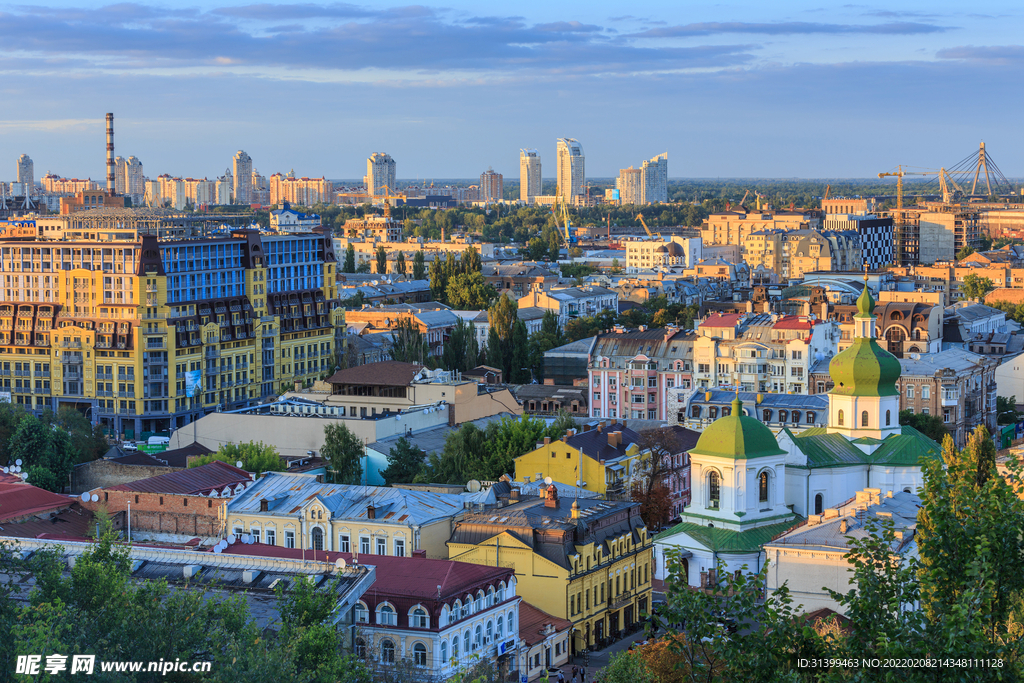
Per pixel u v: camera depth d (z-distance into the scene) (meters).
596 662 188.00
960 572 92.94
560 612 187.00
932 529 95.38
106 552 139.88
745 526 187.00
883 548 96.44
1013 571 93.00
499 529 192.25
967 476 101.38
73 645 119.31
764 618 91.19
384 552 195.38
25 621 123.50
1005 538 92.56
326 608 136.75
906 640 85.31
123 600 129.75
